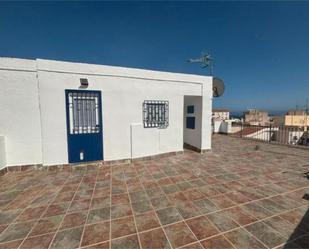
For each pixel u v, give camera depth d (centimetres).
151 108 641
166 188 404
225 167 556
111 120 581
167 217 292
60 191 391
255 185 417
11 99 488
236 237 244
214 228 263
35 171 513
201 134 748
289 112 4650
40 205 331
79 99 539
